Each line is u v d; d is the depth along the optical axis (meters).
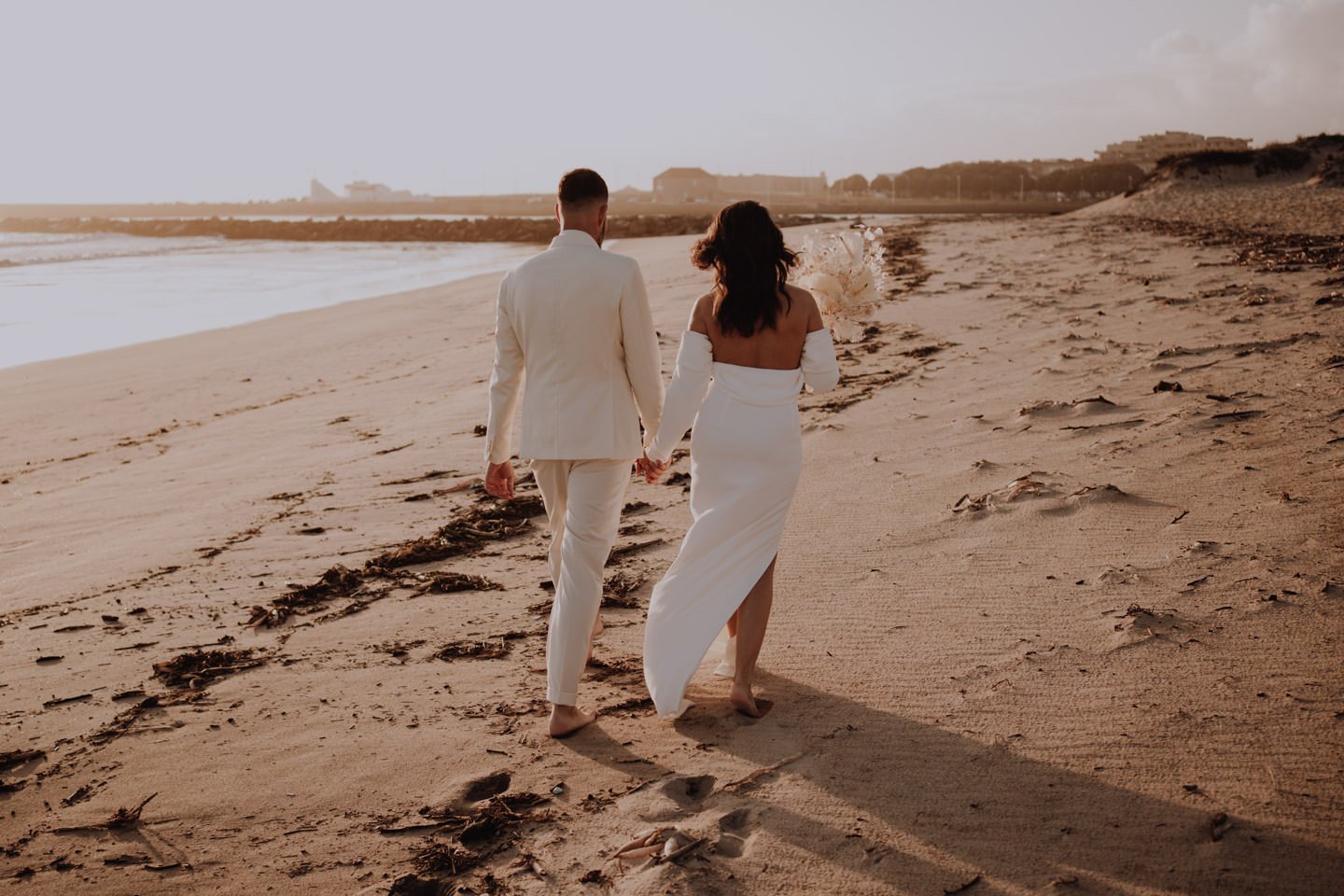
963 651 3.38
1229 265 12.12
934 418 6.54
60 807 2.84
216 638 4.06
